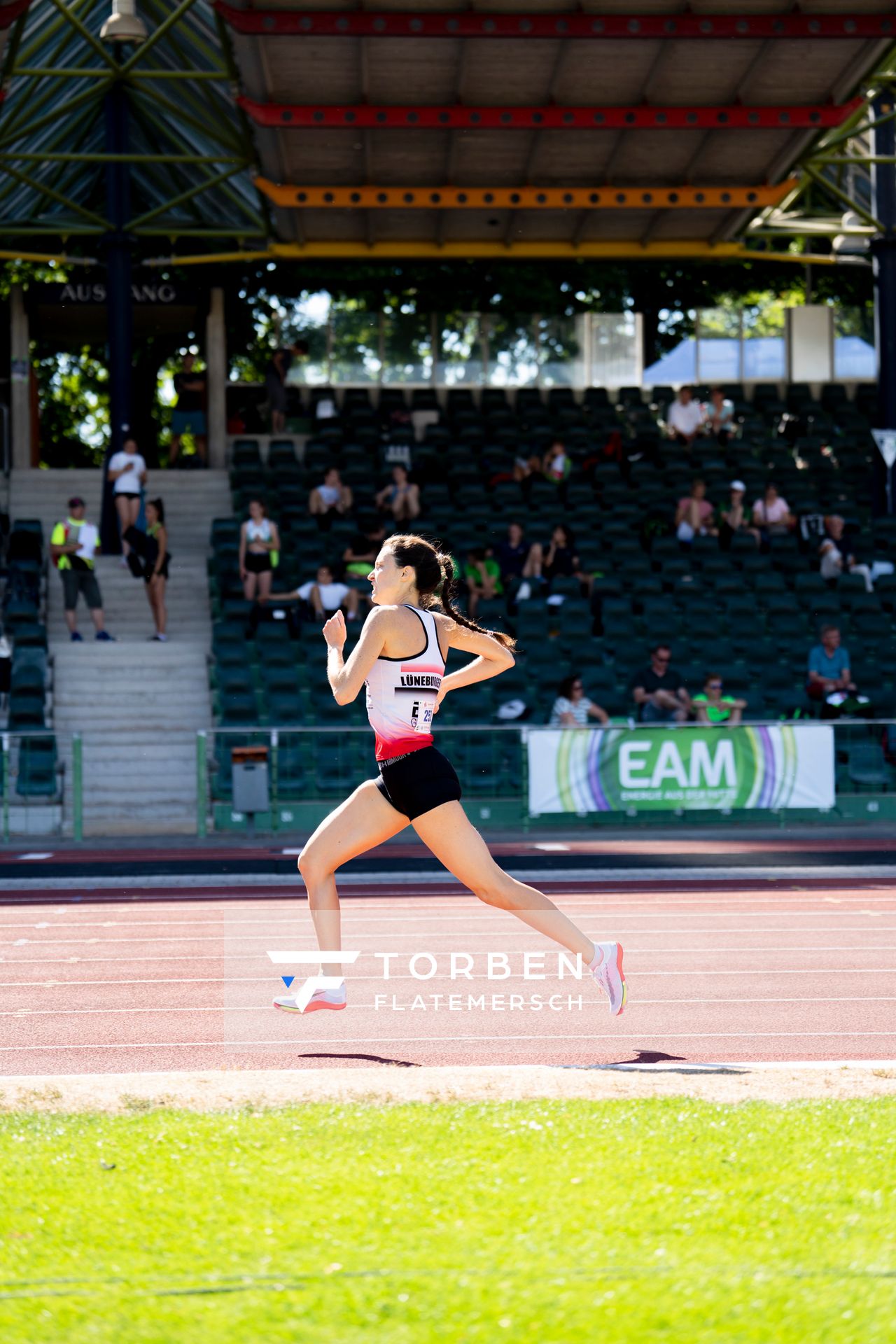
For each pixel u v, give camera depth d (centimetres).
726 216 5906
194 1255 846
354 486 5869
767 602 4959
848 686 4338
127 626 5072
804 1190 953
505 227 6012
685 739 3906
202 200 6619
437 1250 846
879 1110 1174
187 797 4225
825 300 8388
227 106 5572
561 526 5166
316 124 4519
